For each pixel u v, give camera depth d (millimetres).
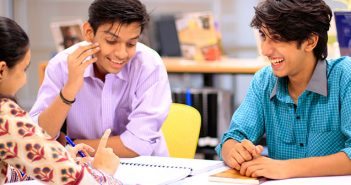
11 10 4828
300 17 1675
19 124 1286
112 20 1836
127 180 1566
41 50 5121
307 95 1827
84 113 2129
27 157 1282
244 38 4914
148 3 4945
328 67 1836
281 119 1892
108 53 1887
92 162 1559
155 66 2133
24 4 5055
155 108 2098
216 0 4922
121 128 2197
